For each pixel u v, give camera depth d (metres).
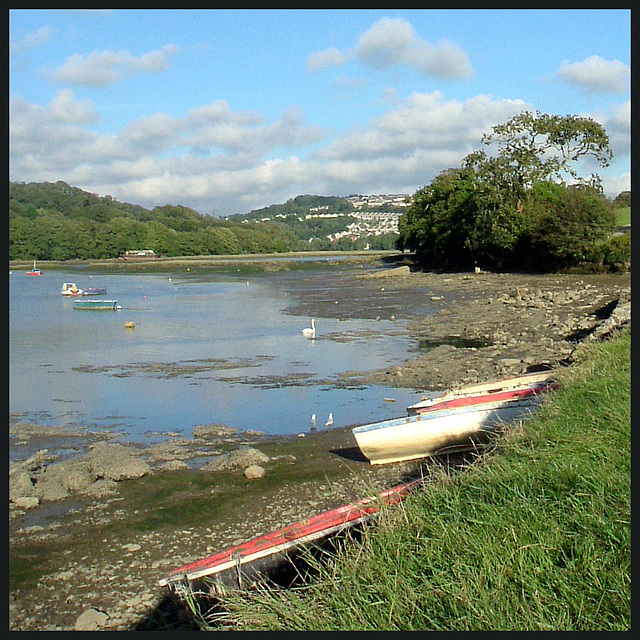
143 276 92.94
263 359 25.97
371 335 31.19
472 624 5.38
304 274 88.06
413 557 6.42
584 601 5.51
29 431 16.62
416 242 95.62
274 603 6.24
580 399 10.51
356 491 11.53
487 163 73.44
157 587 8.55
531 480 7.52
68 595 8.48
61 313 45.41
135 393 20.67
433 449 12.78
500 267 72.44
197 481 12.52
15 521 10.91
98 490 12.10
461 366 22.25
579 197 61.97
